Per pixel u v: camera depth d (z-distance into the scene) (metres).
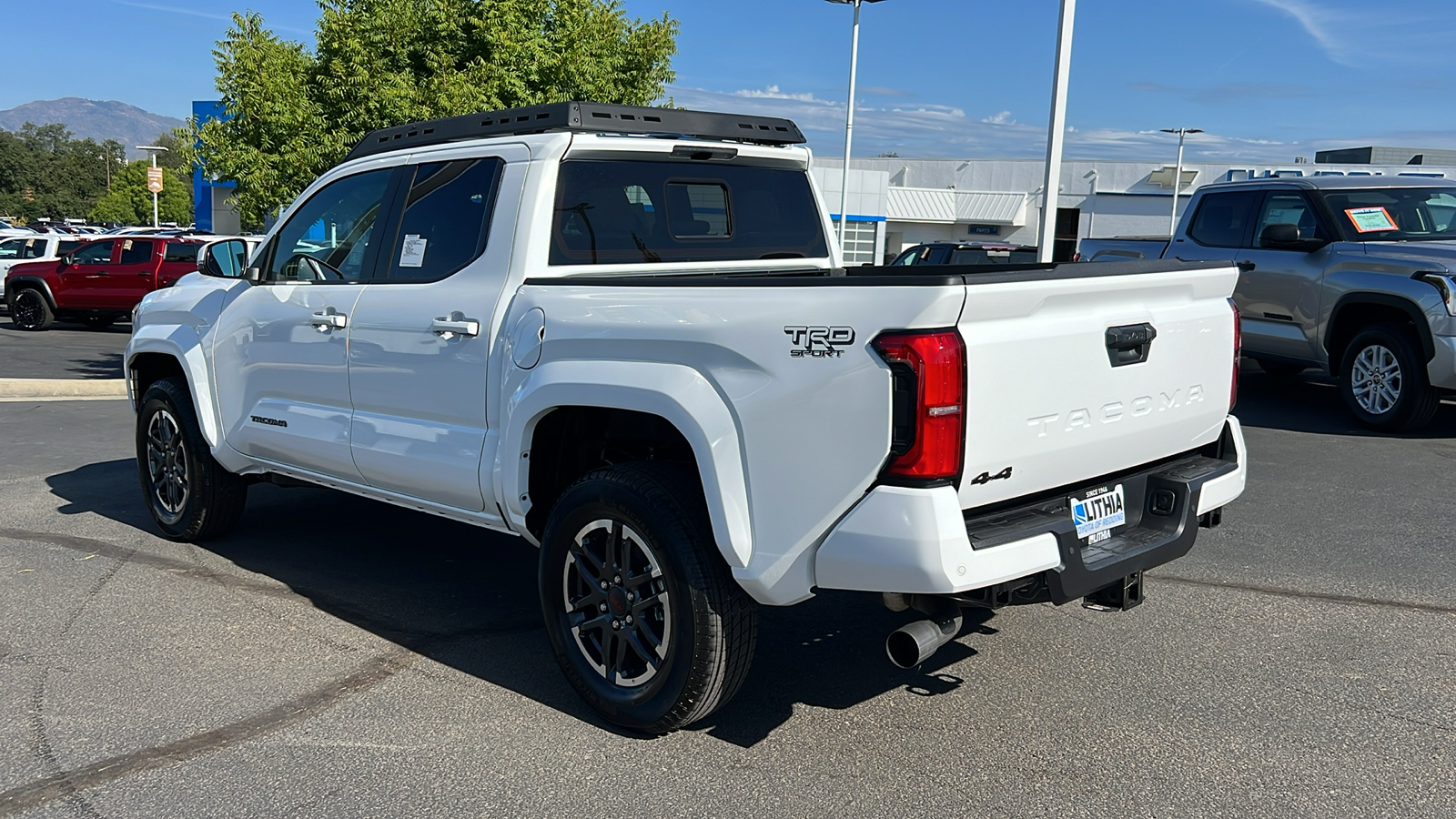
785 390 3.16
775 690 4.05
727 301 3.31
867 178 47.28
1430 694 4.01
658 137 4.51
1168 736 3.67
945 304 2.89
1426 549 5.84
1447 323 8.48
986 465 3.05
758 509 3.27
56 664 4.27
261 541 6.03
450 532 6.23
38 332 20.92
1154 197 55.00
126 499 7.02
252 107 12.34
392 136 4.88
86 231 44.97
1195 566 5.55
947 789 3.31
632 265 4.36
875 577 3.05
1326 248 9.51
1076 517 3.49
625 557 3.62
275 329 5.08
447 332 4.18
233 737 3.66
